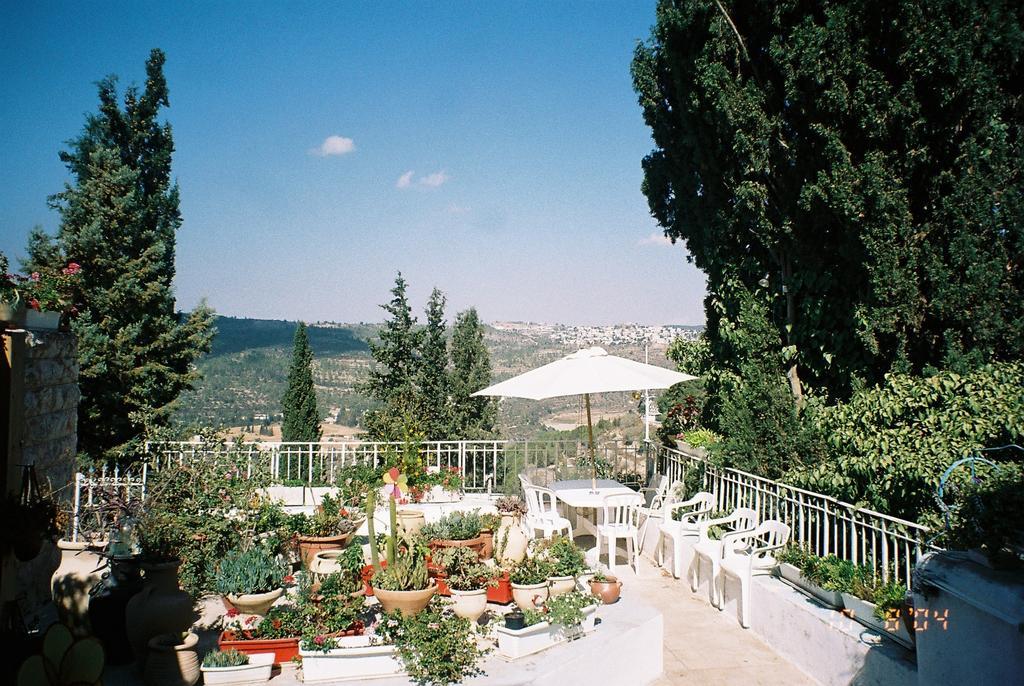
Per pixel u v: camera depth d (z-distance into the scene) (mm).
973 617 4531
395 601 5699
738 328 10500
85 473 9336
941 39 7227
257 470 9188
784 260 10062
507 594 6539
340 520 8859
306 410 29828
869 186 7781
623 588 7566
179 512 7750
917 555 5719
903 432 7301
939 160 7828
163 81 21359
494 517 8617
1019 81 7566
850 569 6383
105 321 17734
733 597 7828
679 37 10109
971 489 5098
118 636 5680
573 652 5777
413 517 9477
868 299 8297
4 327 5727
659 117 11180
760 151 9281
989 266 7207
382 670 5336
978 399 6926
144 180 21234
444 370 24266
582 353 10211
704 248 10883
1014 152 7254
